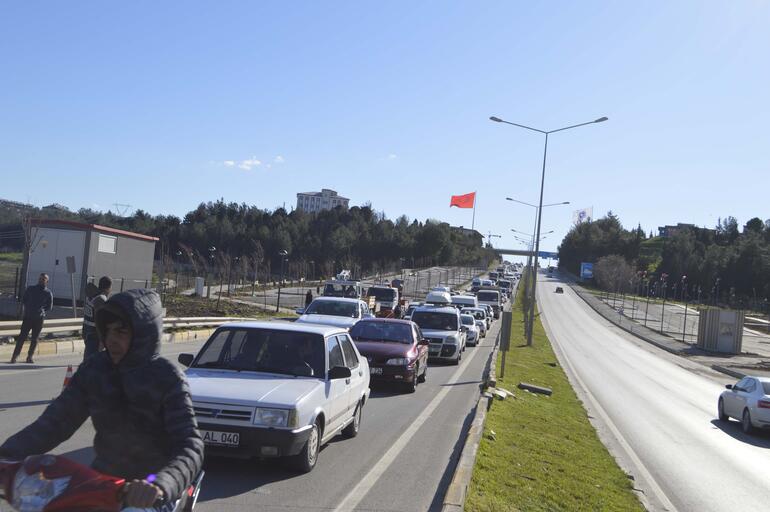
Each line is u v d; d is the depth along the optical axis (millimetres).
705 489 10906
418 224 140500
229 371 8594
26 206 44469
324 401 8484
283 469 8242
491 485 8195
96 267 29984
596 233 189125
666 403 22984
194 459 3246
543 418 14922
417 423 12375
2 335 17141
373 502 7254
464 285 105438
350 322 20875
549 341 46375
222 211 111750
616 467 11492
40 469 2828
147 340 3365
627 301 109938
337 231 99125
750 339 65875
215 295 50188
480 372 22438
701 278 129500
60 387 12359
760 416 17797
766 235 158375
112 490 2811
